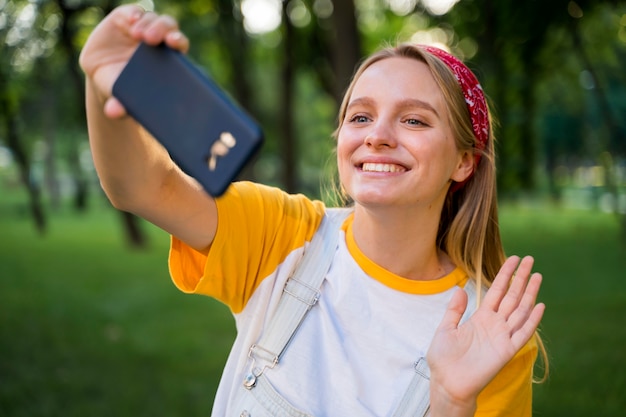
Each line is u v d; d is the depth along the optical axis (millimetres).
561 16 8594
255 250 1408
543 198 33969
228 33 13828
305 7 14070
